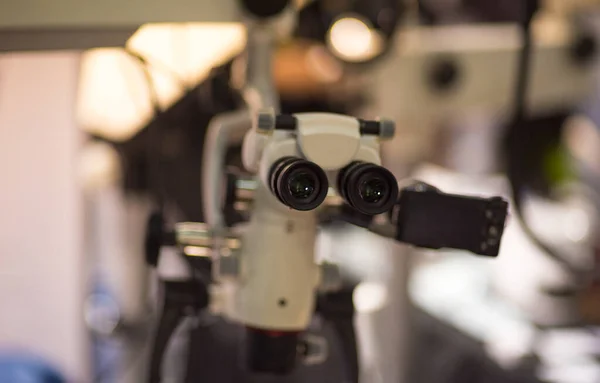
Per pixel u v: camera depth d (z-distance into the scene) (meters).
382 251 2.29
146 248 1.28
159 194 1.66
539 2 1.62
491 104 1.83
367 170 1.09
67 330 2.22
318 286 1.27
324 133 1.14
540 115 2.23
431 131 2.17
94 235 2.38
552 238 2.40
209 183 1.34
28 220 2.16
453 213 1.18
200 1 1.37
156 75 1.57
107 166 2.15
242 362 1.29
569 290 2.44
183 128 1.77
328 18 1.65
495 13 1.90
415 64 1.79
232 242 1.27
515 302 2.58
